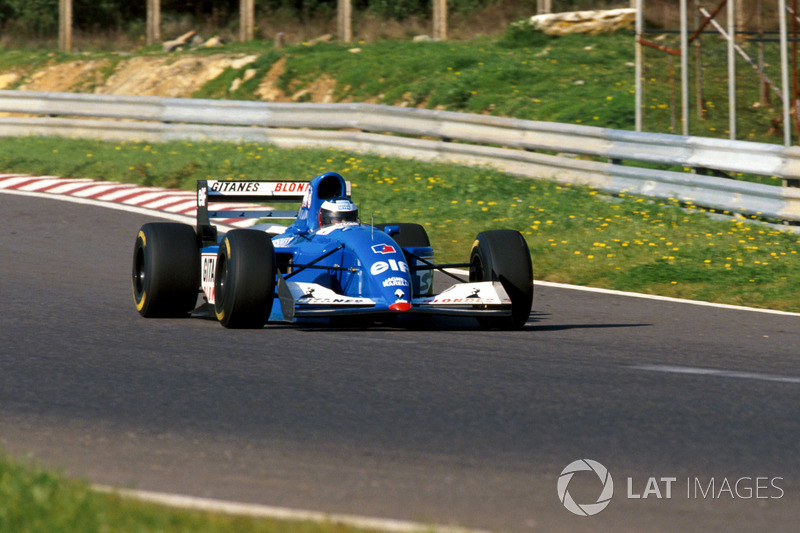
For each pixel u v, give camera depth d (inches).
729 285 1509.6
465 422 800.9
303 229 1304.1
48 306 1320.1
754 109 2758.4
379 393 884.0
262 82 3366.1
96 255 1731.1
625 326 1250.6
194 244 1259.8
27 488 574.6
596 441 759.1
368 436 762.2
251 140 2856.8
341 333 1159.0
